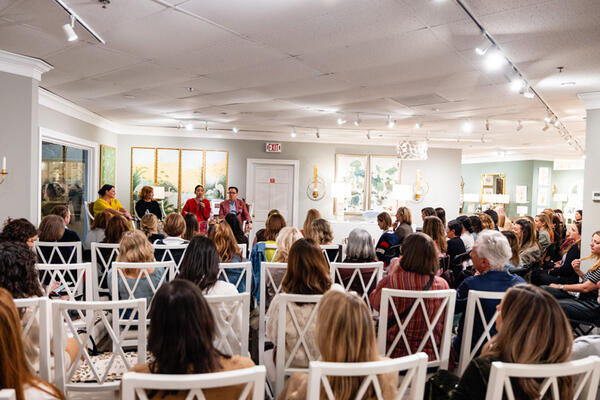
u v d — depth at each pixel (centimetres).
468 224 467
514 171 1296
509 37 306
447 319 202
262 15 278
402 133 840
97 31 315
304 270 202
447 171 973
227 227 304
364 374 114
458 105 555
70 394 229
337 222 853
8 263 177
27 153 402
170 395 113
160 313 117
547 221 569
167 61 390
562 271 412
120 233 357
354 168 933
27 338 159
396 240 462
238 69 413
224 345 193
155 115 700
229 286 219
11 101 391
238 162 886
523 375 116
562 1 246
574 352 163
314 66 395
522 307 127
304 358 197
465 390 131
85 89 511
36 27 310
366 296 272
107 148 760
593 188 470
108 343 271
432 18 276
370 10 266
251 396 121
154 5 266
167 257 338
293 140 908
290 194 920
